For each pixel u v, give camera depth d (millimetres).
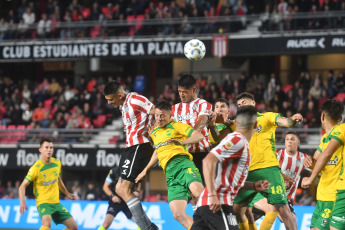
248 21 37719
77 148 35188
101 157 34750
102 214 26141
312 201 30219
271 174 14047
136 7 40094
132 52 36688
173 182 13688
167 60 43781
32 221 27672
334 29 33719
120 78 39875
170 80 43719
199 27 36500
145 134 14602
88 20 40094
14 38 40125
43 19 40344
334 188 13453
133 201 14609
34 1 44125
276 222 22703
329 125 13367
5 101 41188
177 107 14719
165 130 13727
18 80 46031
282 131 32781
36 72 46312
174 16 37938
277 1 38781
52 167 19578
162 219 24984
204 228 10766
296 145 16703
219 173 10648
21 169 41812
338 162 13359
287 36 34375
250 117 10602
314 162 13742
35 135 36938
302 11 35375
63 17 41875
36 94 40969
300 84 35312
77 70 44906
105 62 42438
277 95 34812
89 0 44094
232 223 10672
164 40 36281
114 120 38406
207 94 36000
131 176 14531
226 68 41688
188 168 13461
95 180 40844
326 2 34719
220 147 10453
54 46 37781
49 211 19406
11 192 35750
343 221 12547
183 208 13516
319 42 33719
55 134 36562
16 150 36125
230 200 10695
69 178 40500
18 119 39688
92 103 38844
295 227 14047
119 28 38781
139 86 41469
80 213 26531
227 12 36688
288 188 16891
